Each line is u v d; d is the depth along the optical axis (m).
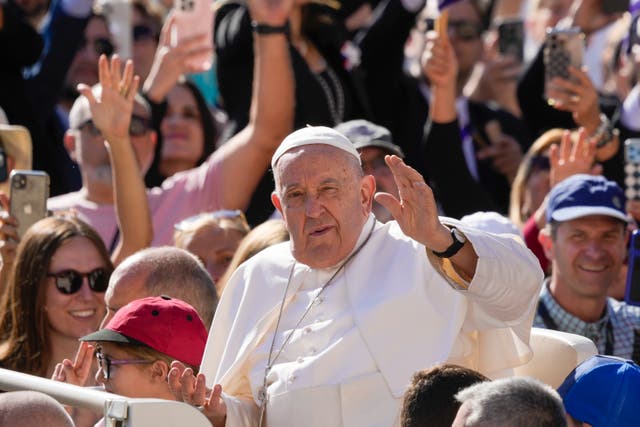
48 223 21.19
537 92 31.80
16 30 30.47
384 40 31.31
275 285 17.28
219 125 34.19
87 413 17.92
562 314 22.44
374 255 16.75
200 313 18.27
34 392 12.80
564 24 33.69
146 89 28.73
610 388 14.42
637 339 22.22
